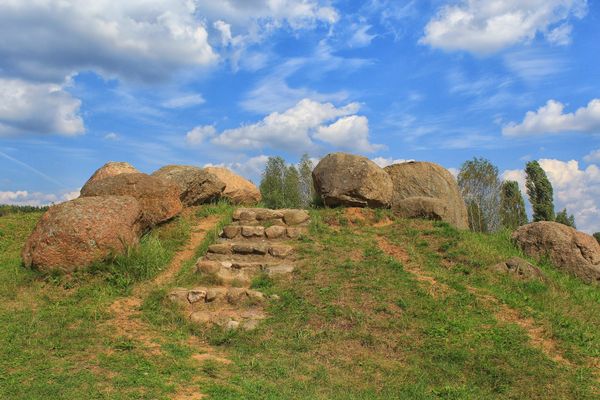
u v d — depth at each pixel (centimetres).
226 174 1653
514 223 2708
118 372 657
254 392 634
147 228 1216
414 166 1579
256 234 1207
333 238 1200
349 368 741
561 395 700
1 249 1188
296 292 945
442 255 1151
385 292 948
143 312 884
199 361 726
